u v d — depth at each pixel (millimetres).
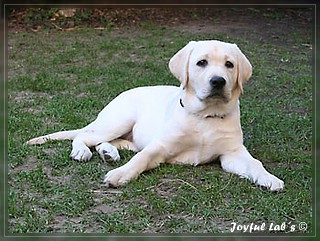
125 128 2477
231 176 2244
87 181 2229
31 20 5191
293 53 4301
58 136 2547
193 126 2281
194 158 2332
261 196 2119
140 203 2090
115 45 4414
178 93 2375
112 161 2355
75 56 4105
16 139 2586
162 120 2373
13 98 3176
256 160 2262
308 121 2828
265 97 3230
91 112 2938
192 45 2297
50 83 3406
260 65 3861
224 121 2293
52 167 2328
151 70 3721
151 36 4781
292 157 2428
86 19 5277
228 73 2246
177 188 2174
